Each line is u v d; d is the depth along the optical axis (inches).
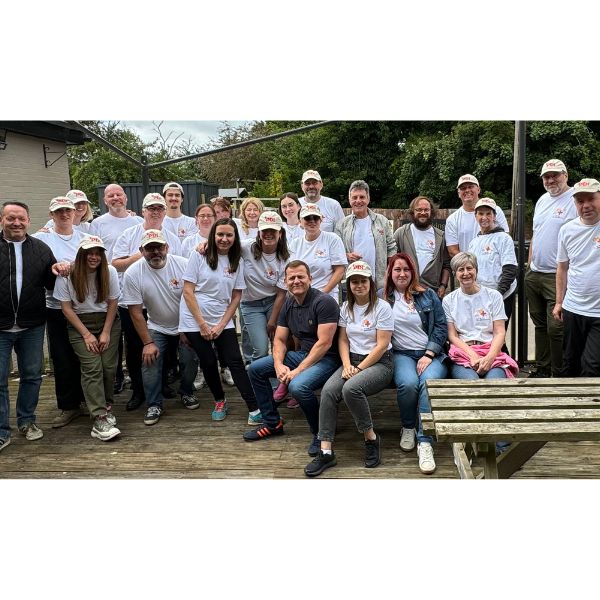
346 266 175.6
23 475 136.9
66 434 161.9
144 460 143.4
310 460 140.6
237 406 179.3
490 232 180.9
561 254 159.9
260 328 175.6
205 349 162.9
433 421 104.6
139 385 181.0
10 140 393.1
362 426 135.6
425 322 149.3
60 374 166.7
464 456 124.9
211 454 145.6
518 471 131.0
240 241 173.3
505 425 95.6
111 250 196.2
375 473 132.9
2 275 147.6
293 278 144.5
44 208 429.7
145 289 165.3
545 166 175.3
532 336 261.6
